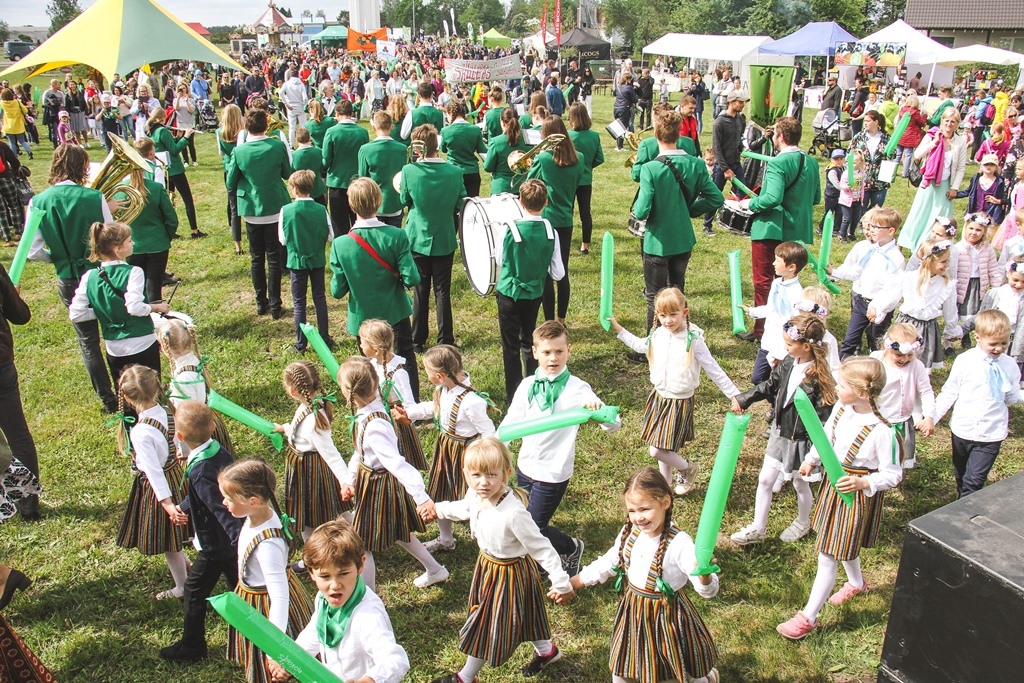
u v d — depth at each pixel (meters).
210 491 3.44
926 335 5.70
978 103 19.14
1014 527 3.01
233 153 7.53
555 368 4.08
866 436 3.77
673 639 3.13
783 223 6.96
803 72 33.53
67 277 5.85
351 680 2.69
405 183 6.44
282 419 6.06
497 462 3.29
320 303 7.18
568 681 3.72
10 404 4.76
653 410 4.84
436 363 4.23
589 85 24.41
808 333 4.15
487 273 5.78
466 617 3.92
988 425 4.59
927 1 40.25
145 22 10.06
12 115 16.47
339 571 2.82
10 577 3.34
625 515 4.91
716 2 55.62
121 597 4.27
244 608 2.42
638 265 9.44
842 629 4.00
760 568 4.44
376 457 3.98
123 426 4.07
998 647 2.80
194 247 10.37
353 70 29.03
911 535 3.03
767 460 4.45
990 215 9.27
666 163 6.43
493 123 10.68
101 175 6.30
